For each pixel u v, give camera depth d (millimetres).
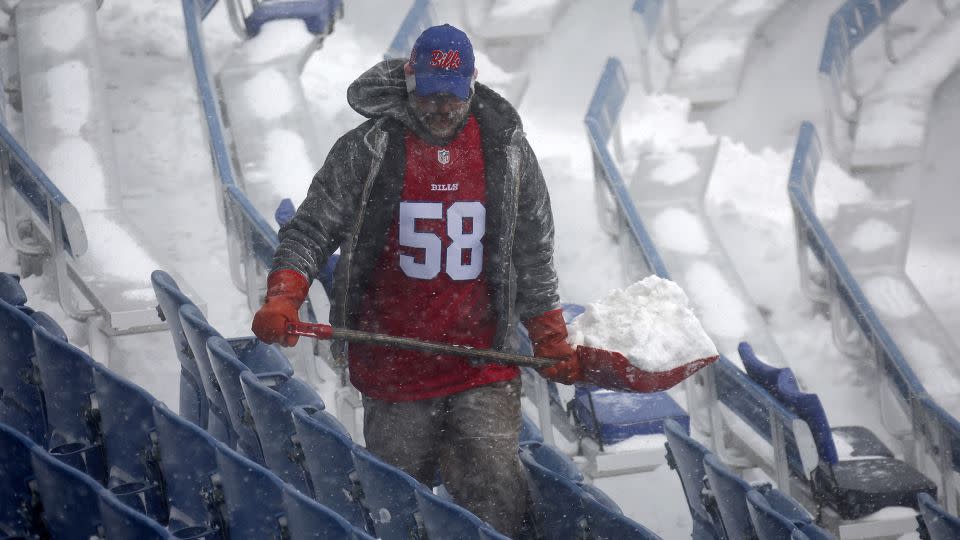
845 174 42250
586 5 46688
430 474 15664
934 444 30031
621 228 32969
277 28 37312
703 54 45031
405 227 14594
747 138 43125
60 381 16359
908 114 44062
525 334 26031
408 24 37094
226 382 17016
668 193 37062
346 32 41219
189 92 35125
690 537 23844
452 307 14867
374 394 15117
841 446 27250
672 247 35188
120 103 34250
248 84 34844
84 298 26234
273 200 31094
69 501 13008
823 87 41875
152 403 15031
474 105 14703
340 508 15922
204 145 33344
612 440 24375
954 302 38719
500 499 14938
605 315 15625
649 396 25234
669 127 41812
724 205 39094
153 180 31953
